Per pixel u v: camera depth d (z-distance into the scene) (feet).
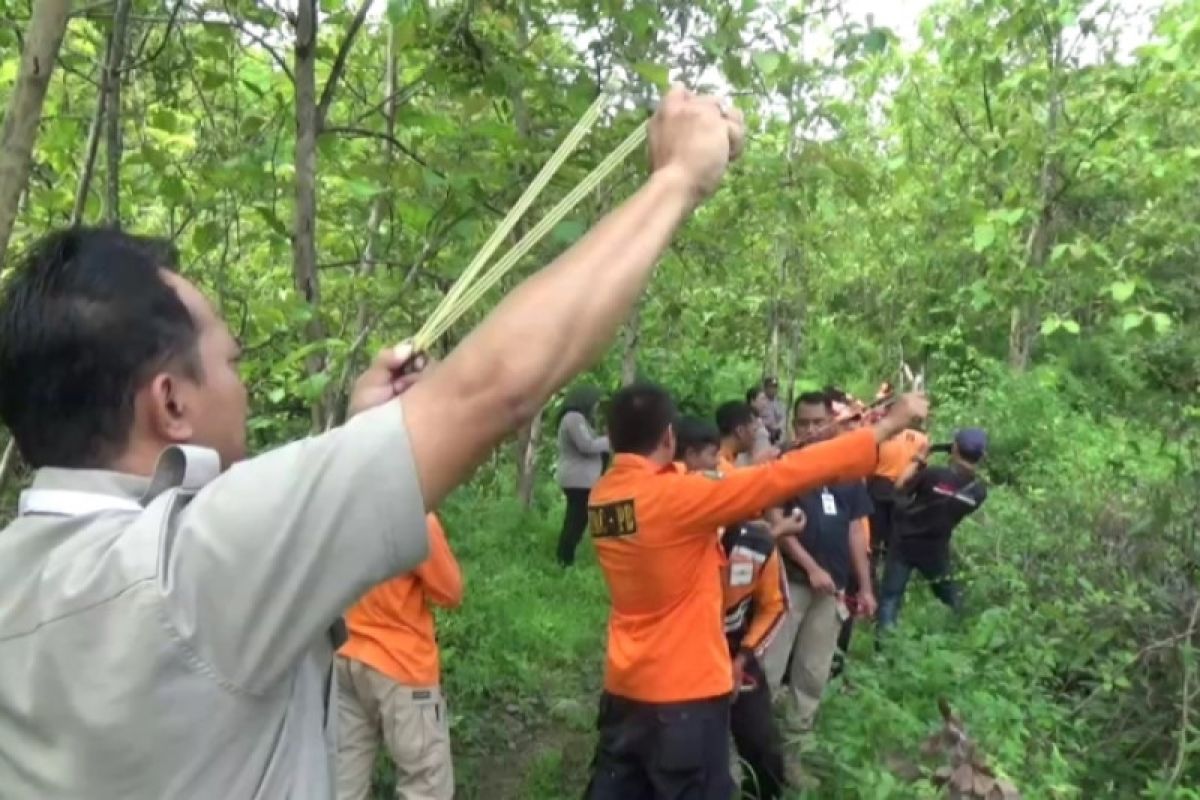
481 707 19.49
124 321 3.51
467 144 13.88
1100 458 33.55
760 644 14.83
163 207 15.67
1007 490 33.06
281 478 3.22
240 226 16.89
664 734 12.21
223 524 3.20
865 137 33.60
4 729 3.31
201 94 14.05
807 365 48.60
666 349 41.32
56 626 3.23
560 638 22.97
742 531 14.48
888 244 39.91
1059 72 25.46
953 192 30.14
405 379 4.55
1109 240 25.23
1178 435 20.34
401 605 12.99
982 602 23.11
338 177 15.11
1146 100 25.03
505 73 13.89
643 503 11.91
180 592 3.18
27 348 3.48
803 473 10.96
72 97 15.34
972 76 27.35
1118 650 17.69
